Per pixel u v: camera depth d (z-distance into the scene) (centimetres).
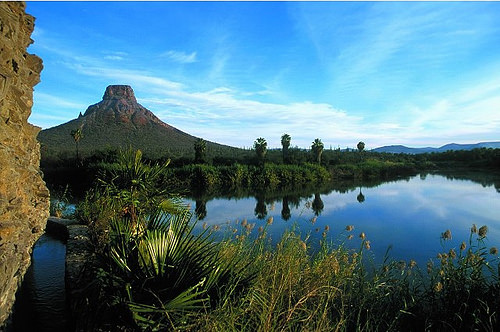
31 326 412
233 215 1980
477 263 374
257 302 320
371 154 11069
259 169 5319
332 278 415
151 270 313
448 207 2550
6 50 304
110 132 17950
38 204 433
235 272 344
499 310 325
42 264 654
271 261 421
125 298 285
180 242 347
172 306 269
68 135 16788
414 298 394
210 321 262
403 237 1430
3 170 271
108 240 383
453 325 345
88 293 328
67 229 784
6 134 301
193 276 310
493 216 2095
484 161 10262
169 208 668
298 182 5566
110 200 723
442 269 399
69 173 4716
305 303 363
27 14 385
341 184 5294
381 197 3338
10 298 335
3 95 289
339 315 374
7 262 270
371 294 403
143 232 370
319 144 7031
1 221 264
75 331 323
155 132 19462
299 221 1611
